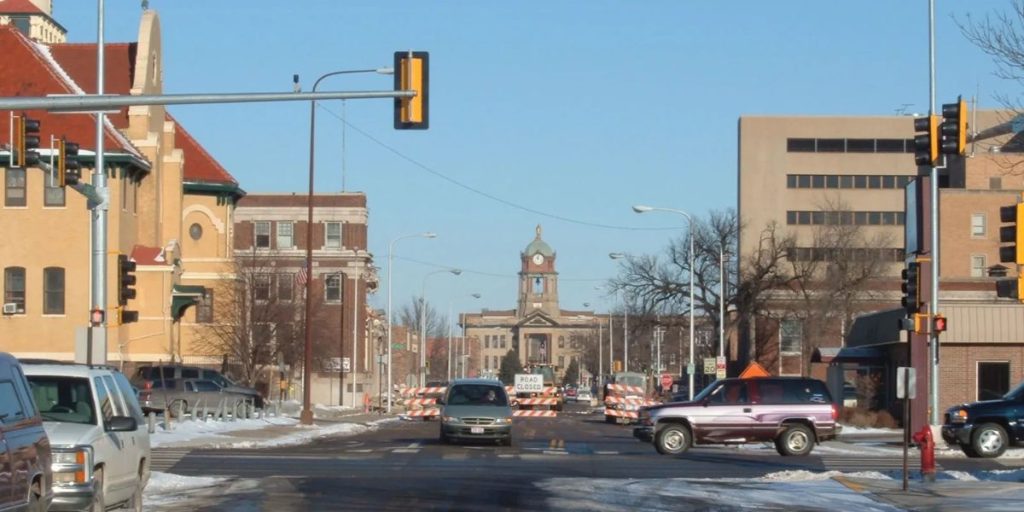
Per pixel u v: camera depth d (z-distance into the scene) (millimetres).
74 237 52812
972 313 48406
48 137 52312
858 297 77062
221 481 22938
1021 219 22203
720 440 32688
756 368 43875
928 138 25812
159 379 51469
